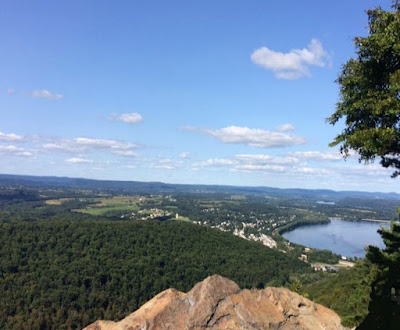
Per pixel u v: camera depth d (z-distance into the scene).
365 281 23.94
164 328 8.85
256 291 9.99
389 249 20.09
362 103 10.64
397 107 9.65
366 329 11.76
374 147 10.16
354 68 11.35
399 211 20.59
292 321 9.30
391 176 12.66
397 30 10.16
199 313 8.95
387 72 10.82
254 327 8.72
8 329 57.75
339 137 11.77
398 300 13.84
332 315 9.88
